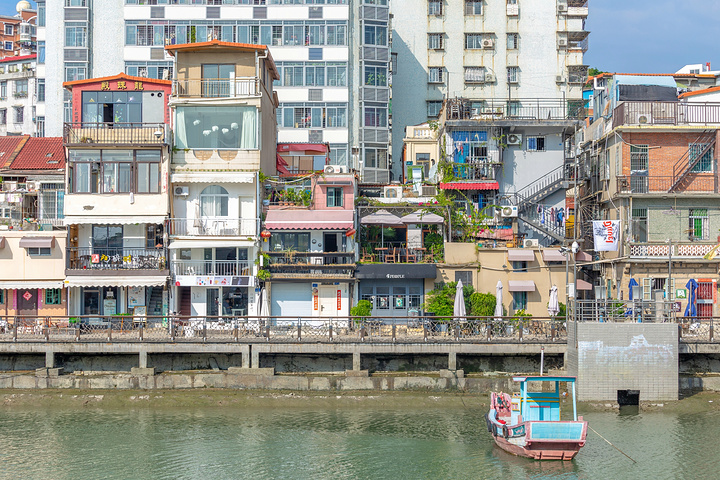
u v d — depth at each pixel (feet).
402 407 130.82
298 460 105.70
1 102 286.46
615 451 107.96
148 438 115.34
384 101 232.53
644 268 160.86
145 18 229.45
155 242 163.32
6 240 159.02
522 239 175.63
